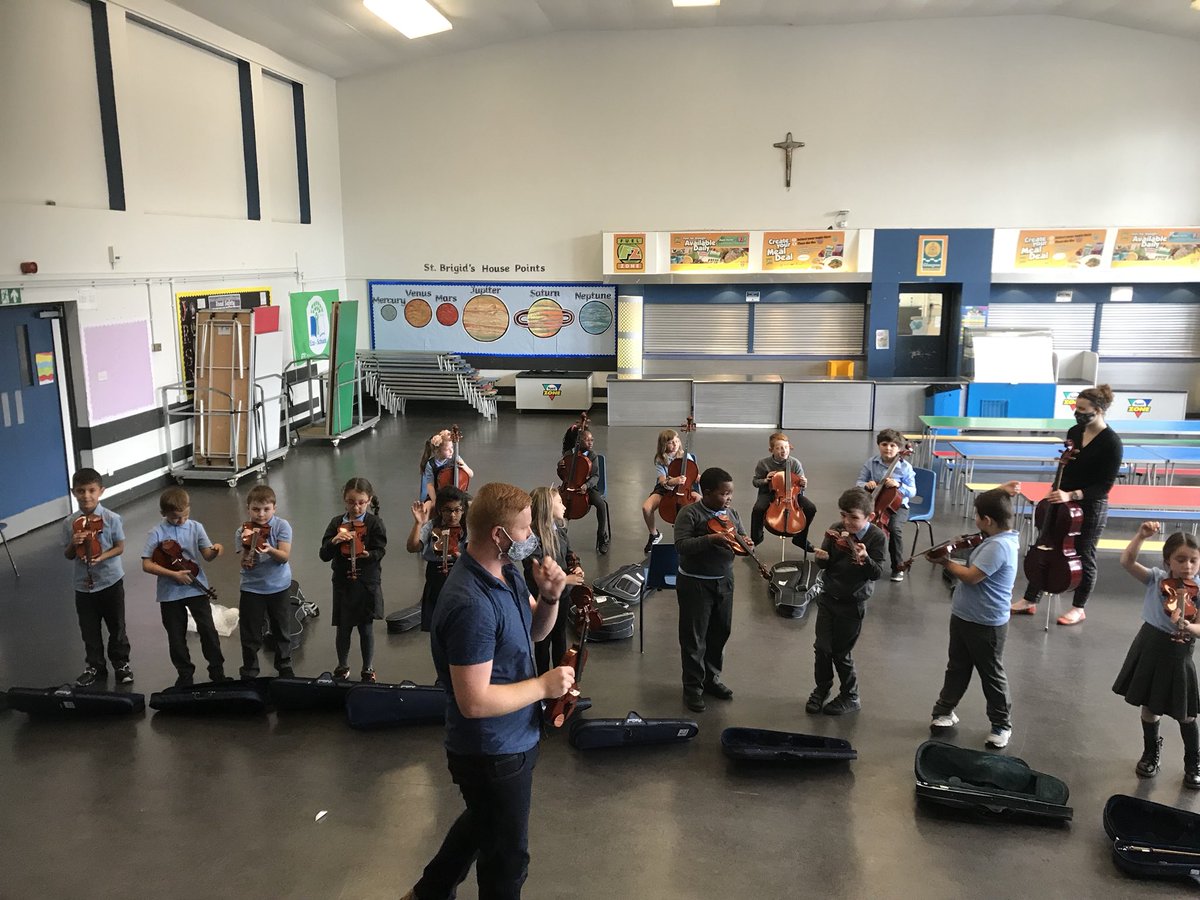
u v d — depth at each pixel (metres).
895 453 6.53
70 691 4.70
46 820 3.83
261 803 3.95
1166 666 3.90
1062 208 13.09
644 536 7.80
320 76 13.62
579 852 3.59
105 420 8.88
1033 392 12.25
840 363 13.51
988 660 4.28
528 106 13.79
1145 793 4.00
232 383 9.86
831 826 3.78
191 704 4.71
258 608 4.93
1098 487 5.67
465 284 14.48
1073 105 12.80
